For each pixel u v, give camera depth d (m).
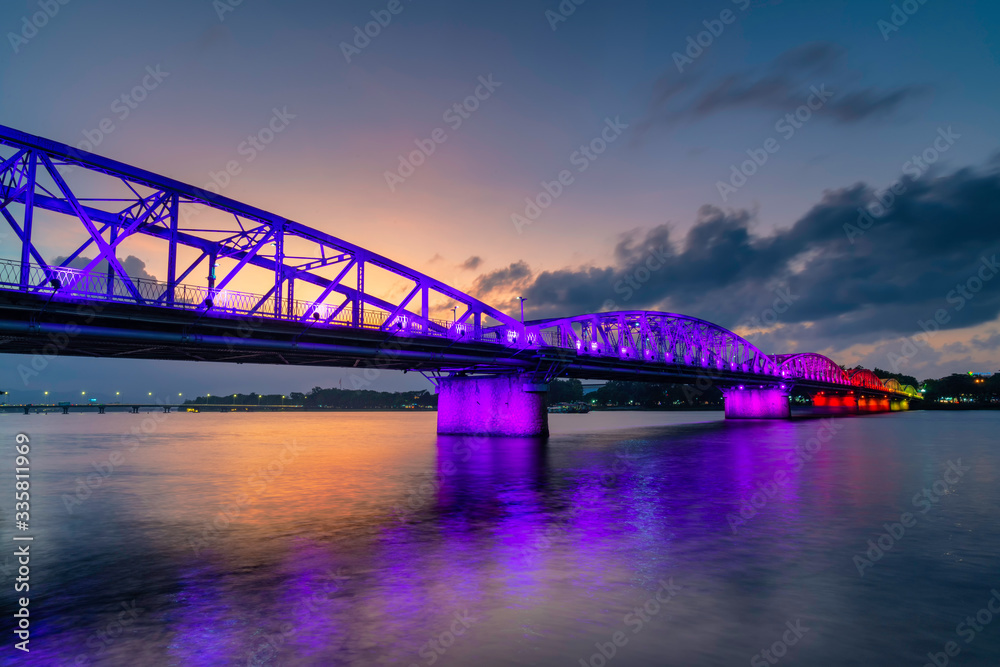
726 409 150.12
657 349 100.50
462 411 77.38
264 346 43.97
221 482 38.59
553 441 74.69
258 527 23.95
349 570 17.75
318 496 32.12
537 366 72.19
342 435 101.81
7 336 32.88
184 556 19.53
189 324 38.69
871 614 14.09
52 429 130.38
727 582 16.44
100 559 19.25
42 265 32.31
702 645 12.40
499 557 19.09
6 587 16.33
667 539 21.44
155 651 12.20
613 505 28.64
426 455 56.94
